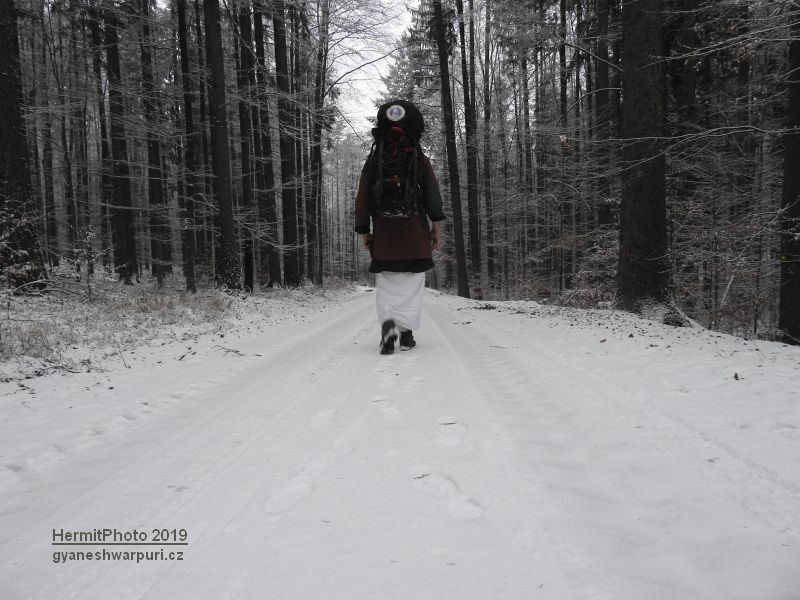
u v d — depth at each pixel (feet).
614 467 5.96
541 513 4.83
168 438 7.75
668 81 32.96
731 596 3.49
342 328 24.44
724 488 5.28
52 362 14.96
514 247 84.74
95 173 79.71
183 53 40.40
